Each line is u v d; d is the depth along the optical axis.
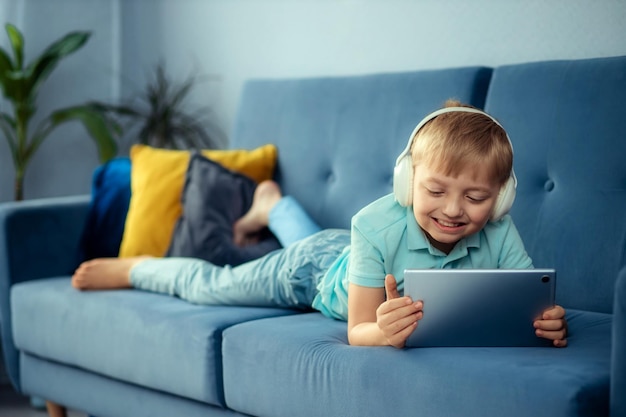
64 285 2.42
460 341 1.57
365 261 1.70
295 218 2.38
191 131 3.43
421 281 1.56
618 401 1.35
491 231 1.71
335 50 2.96
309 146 2.59
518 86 2.17
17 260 2.53
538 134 2.10
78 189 3.75
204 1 3.41
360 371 1.60
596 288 1.95
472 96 2.28
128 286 2.37
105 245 2.67
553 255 2.02
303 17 3.05
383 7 2.80
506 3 2.49
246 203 2.51
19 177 3.42
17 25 3.54
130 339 2.12
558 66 2.13
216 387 1.92
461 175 1.52
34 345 2.42
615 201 1.96
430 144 1.55
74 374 2.36
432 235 1.61
